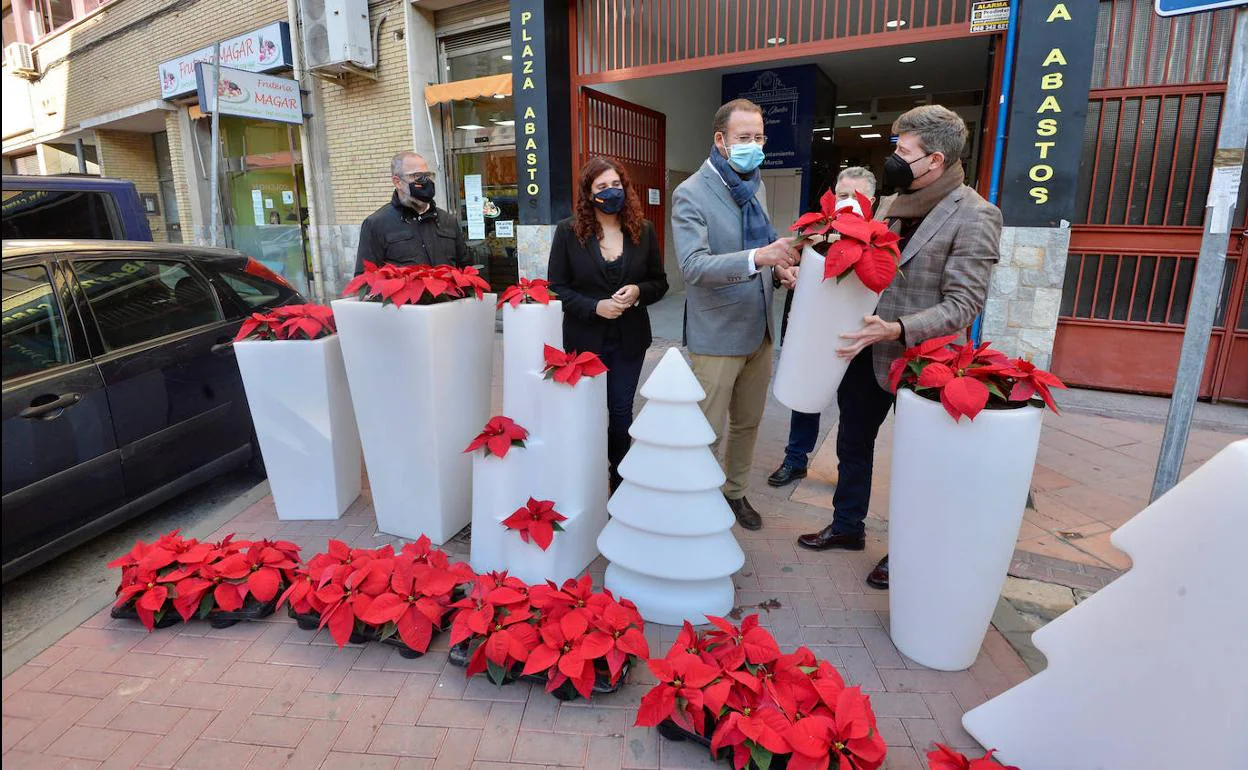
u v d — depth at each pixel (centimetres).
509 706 229
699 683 204
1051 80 464
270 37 928
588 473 296
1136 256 536
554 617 237
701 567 258
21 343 295
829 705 200
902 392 234
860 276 224
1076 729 187
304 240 1045
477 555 296
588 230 320
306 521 352
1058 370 575
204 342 371
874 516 356
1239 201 500
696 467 256
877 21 906
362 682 240
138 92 1241
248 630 267
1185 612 166
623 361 340
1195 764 161
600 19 718
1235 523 157
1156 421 492
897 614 249
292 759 209
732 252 289
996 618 274
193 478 365
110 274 339
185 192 1213
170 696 234
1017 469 215
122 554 348
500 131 849
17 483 286
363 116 902
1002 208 495
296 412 338
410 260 378
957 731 218
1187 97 500
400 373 303
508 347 285
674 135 1005
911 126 254
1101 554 320
